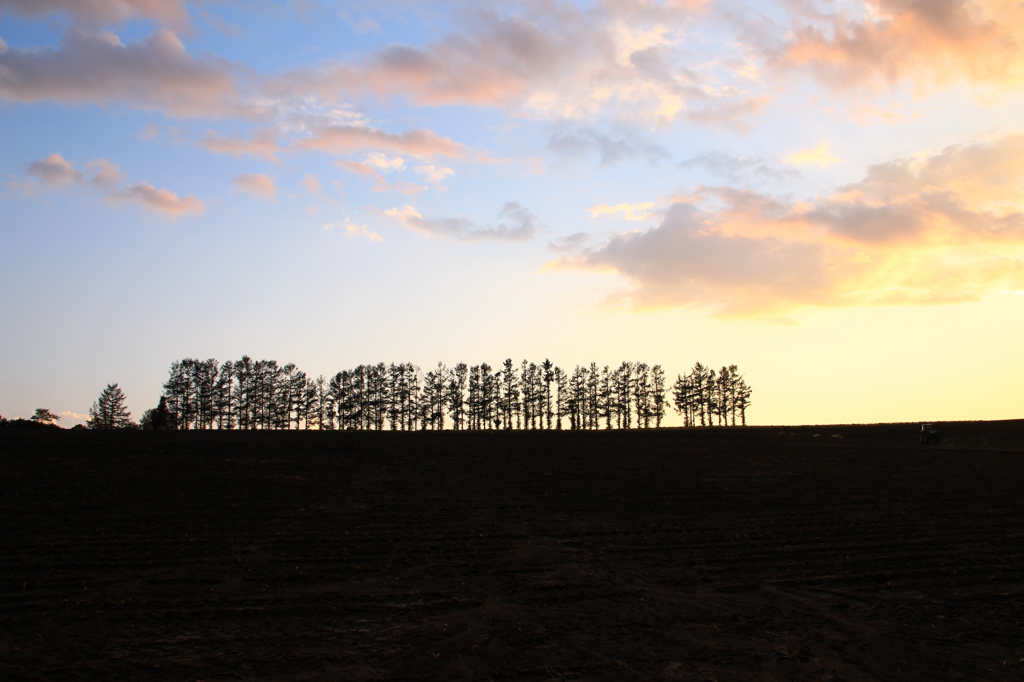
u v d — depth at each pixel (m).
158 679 7.27
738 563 13.64
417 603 10.55
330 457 41.28
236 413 111.62
